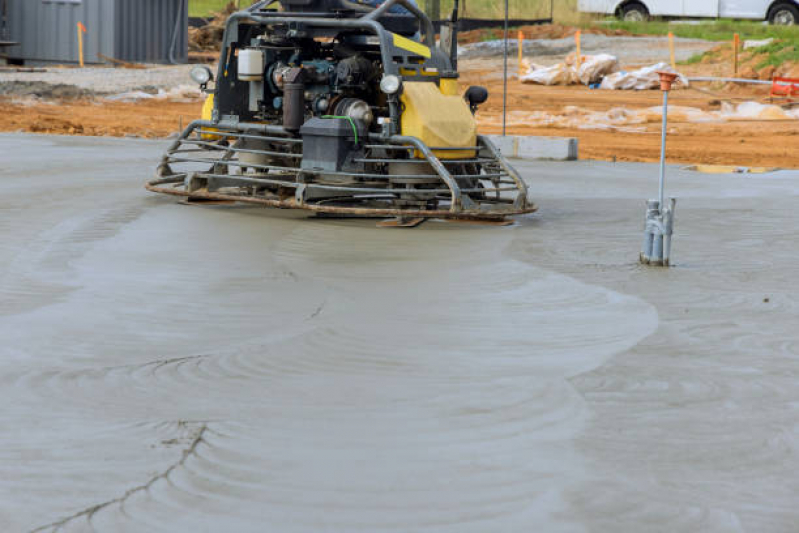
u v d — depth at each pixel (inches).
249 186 602.9
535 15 2672.2
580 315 350.6
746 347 311.9
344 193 577.9
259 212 577.6
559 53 2219.5
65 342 308.2
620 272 426.6
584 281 406.0
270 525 190.4
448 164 584.1
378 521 192.2
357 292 381.1
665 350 307.4
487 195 665.6
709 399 262.4
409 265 434.6
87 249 454.6
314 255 454.9
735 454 225.5
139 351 300.5
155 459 219.5
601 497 202.8
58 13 2004.2
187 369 283.1
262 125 601.0
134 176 750.5
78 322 331.6
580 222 574.2
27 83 1683.1
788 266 445.7
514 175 580.7
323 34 599.5
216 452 223.5
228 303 359.9
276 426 239.8
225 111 636.1
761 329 334.0
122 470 213.5
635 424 243.4
